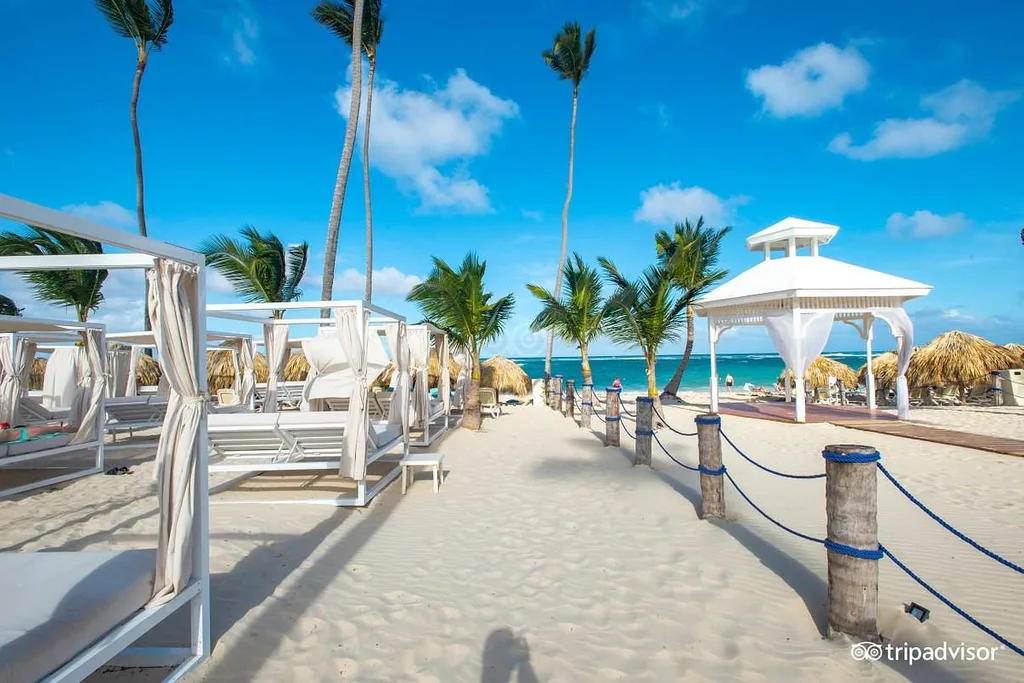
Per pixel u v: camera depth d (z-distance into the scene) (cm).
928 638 310
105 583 260
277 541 500
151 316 306
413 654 311
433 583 409
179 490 290
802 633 325
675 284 1525
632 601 373
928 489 632
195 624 301
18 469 871
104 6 1506
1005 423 1205
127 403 1120
